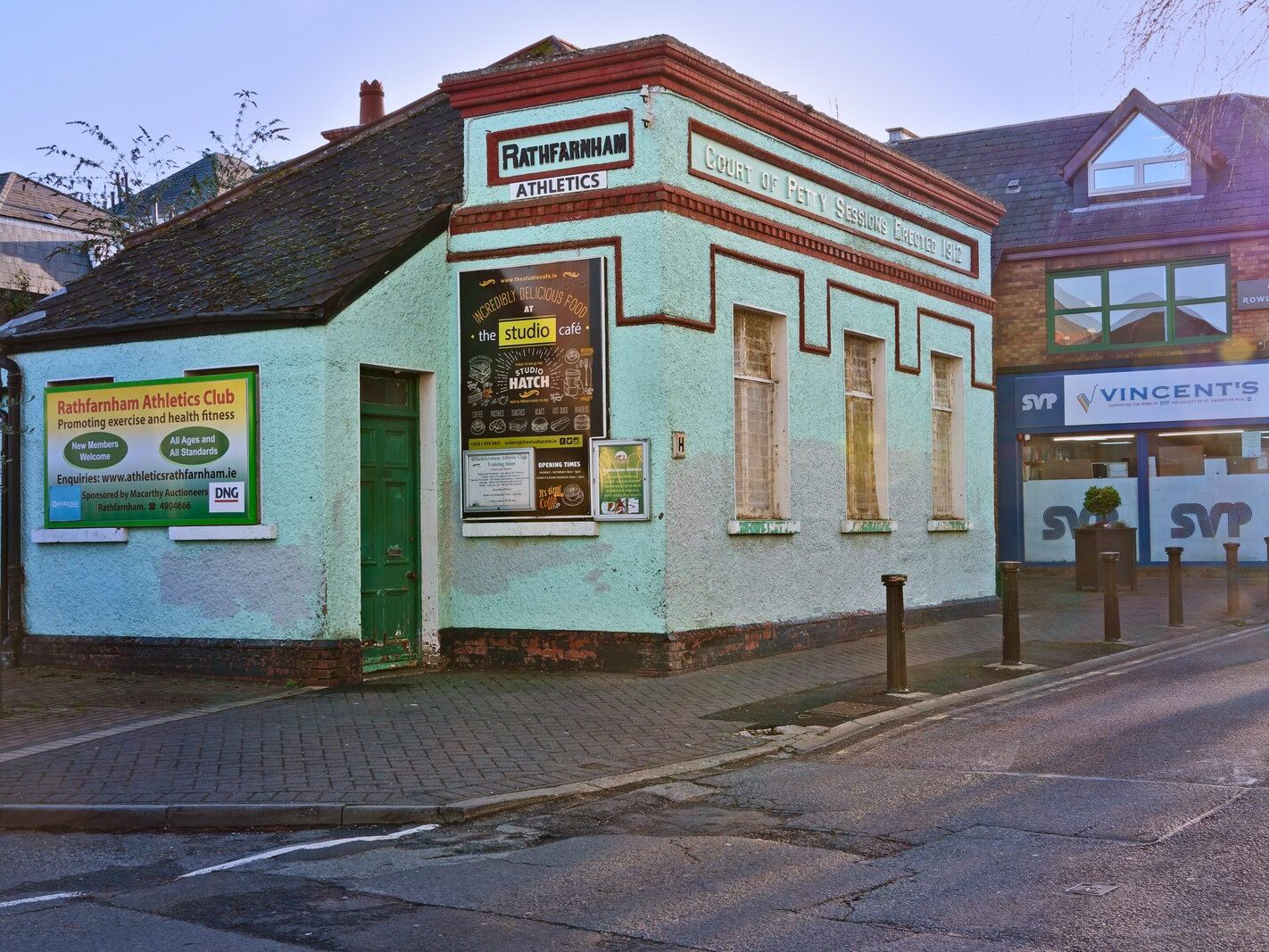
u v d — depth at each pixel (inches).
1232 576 682.8
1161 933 193.3
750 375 552.4
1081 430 984.9
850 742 370.0
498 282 508.4
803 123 573.6
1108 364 975.0
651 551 482.9
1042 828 258.8
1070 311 997.8
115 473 506.6
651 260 485.4
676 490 489.4
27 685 484.4
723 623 515.5
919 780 312.0
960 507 723.4
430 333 510.0
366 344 481.7
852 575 609.9
